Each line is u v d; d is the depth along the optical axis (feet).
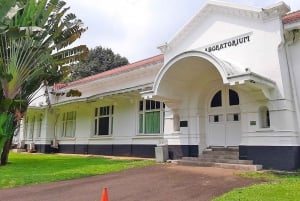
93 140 68.23
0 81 44.39
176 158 45.14
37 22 47.29
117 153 60.85
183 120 45.44
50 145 81.87
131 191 25.26
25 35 42.42
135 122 57.88
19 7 45.21
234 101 42.01
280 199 20.13
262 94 35.29
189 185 26.66
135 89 52.34
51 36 49.08
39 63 48.14
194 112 44.62
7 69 44.83
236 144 40.68
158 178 30.66
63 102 71.72
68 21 51.65
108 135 64.23
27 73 47.03
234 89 39.99
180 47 46.55
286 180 27.48
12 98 45.70
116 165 42.16
